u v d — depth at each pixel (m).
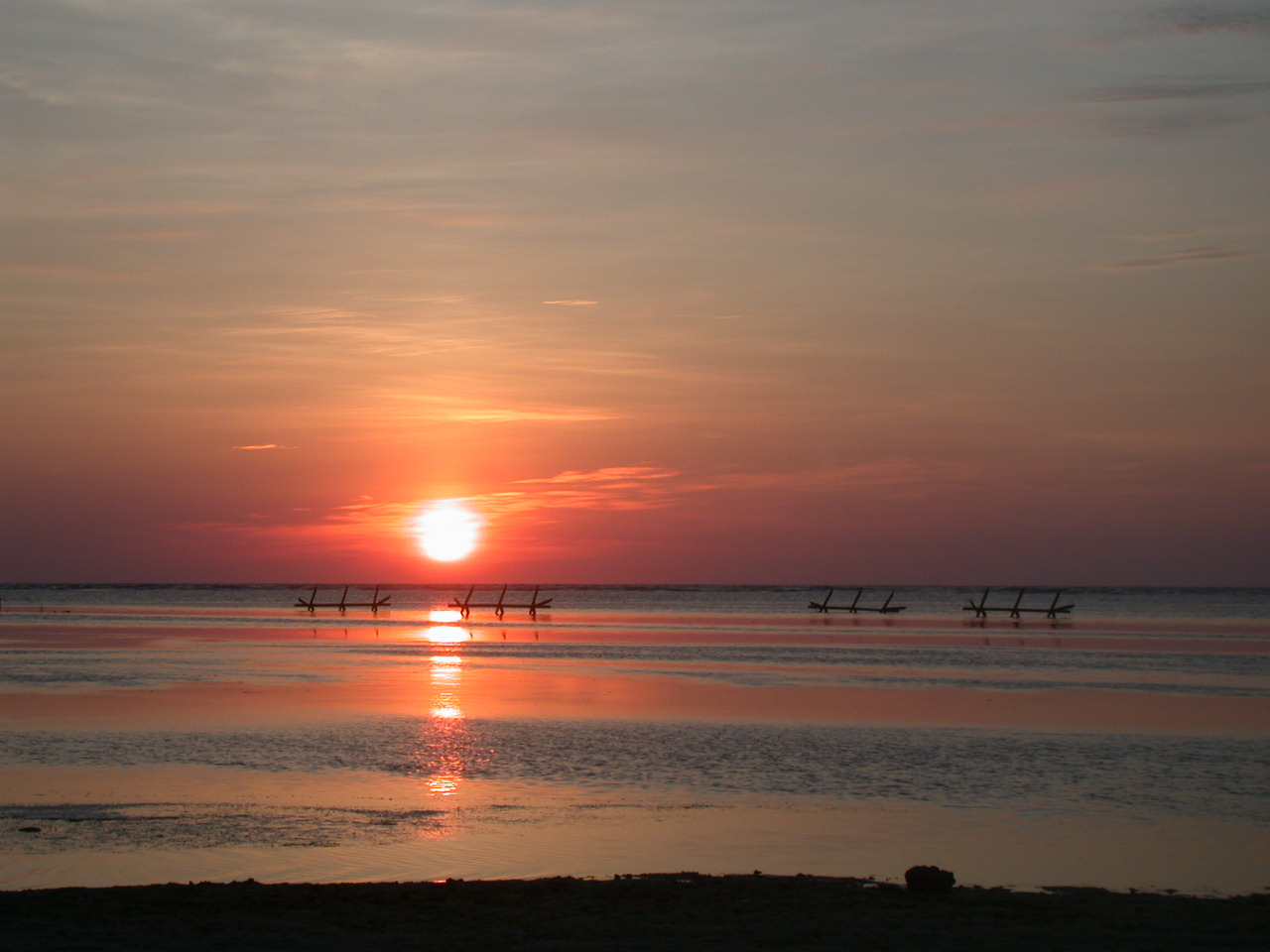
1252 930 12.12
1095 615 132.25
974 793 21.91
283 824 18.84
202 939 11.46
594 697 38.56
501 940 11.58
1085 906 13.26
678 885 14.23
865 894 13.77
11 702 35.44
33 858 16.56
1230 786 22.67
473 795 21.42
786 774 23.86
